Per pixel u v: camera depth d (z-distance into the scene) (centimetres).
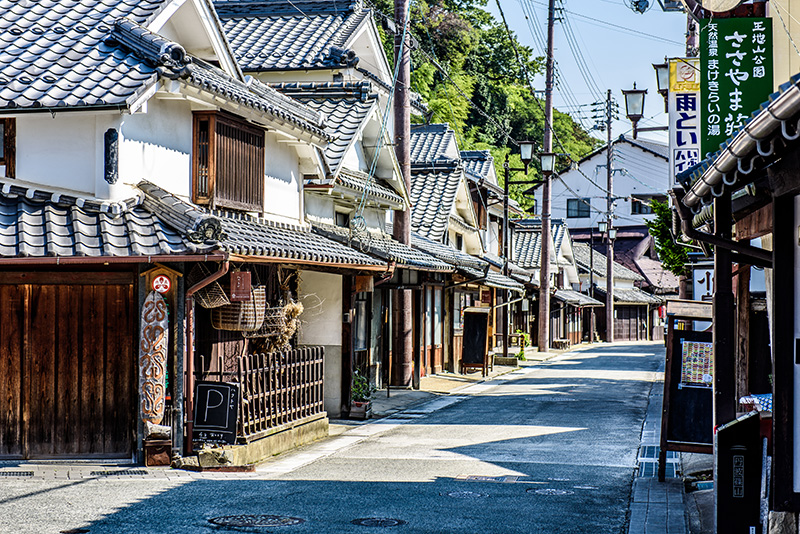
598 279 5866
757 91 977
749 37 980
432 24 4412
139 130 1132
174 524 816
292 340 1642
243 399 1169
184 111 1238
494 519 874
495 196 3525
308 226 1636
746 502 669
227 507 895
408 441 1416
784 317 577
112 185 1088
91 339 1102
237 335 1329
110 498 919
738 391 1140
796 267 577
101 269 1091
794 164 541
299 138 1479
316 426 1435
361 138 2036
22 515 835
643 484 1075
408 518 869
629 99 2352
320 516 866
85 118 1113
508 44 5134
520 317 4491
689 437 1081
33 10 1323
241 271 1158
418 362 2294
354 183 1817
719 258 714
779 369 578
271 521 838
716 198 686
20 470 1045
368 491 1001
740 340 1144
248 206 1349
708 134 984
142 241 1027
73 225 1038
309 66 2141
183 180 1235
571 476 1123
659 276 6544
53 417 1102
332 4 2488
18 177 1126
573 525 859
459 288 2919
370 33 2420
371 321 2081
